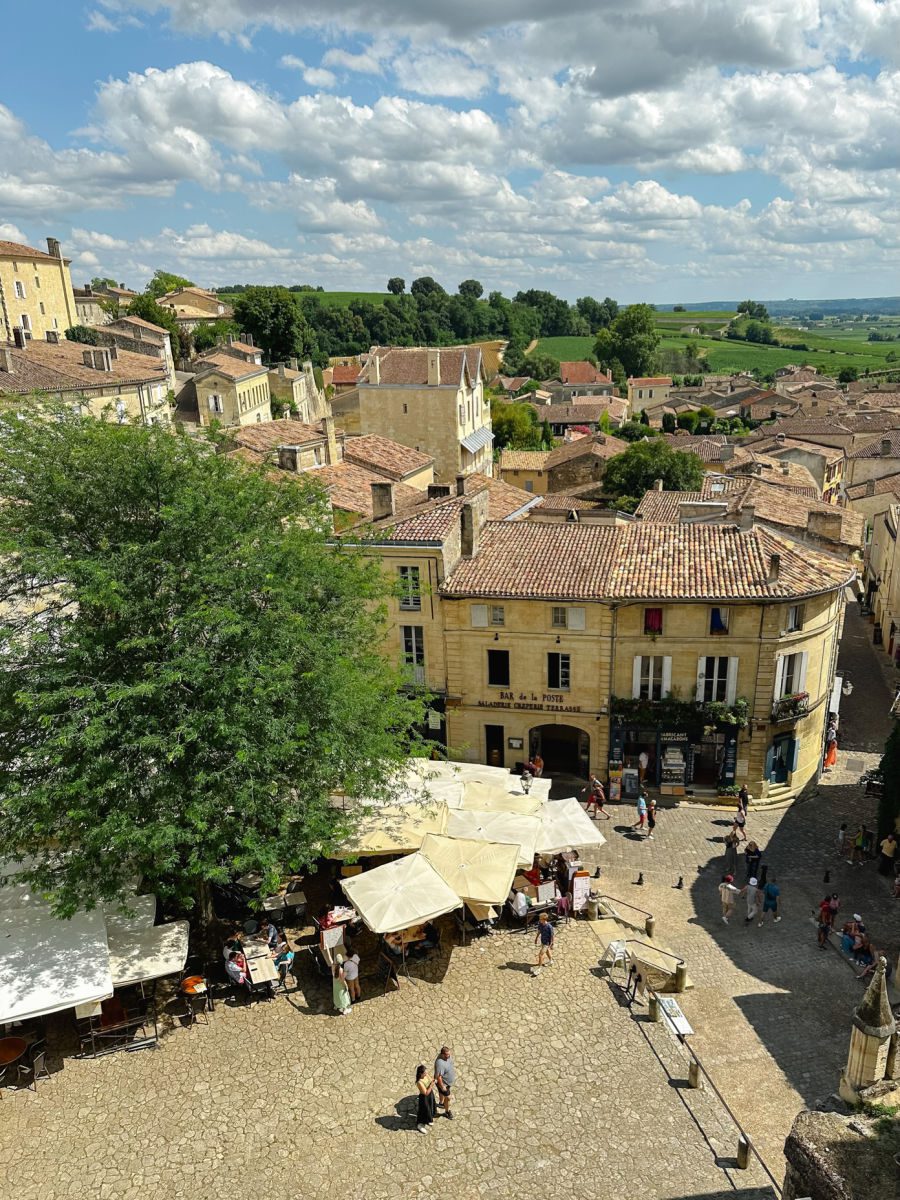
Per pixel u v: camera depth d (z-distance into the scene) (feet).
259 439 185.37
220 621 72.38
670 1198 60.54
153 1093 69.00
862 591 238.07
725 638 121.29
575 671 127.44
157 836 68.54
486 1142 65.05
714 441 353.51
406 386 273.33
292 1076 70.90
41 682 71.67
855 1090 62.85
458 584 127.03
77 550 75.46
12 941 72.79
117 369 250.78
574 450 343.05
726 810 125.59
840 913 100.12
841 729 158.20
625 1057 73.97
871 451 290.76
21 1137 64.80
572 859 106.22
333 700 81.20
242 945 82.84
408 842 92.63
